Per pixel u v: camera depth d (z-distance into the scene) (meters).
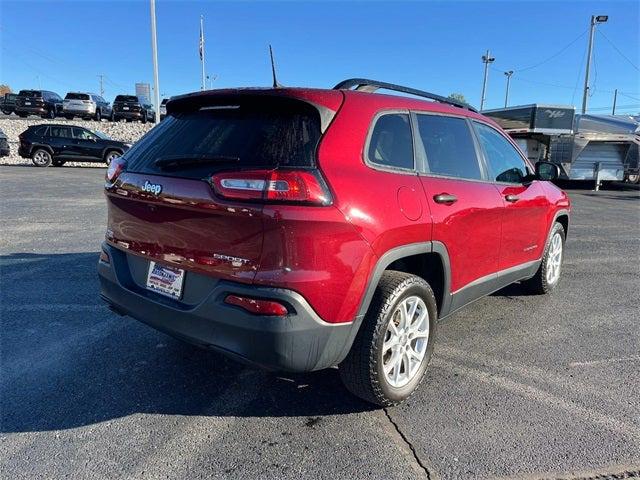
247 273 2.56
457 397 3.34
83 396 3.24
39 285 5.44
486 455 2.73
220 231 2.62
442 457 2.71
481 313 4.98
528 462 2.68
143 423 2.96
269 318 2.51
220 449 2.74
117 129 32.44
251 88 2.96
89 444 2.75
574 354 4.06
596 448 2.81
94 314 4.63
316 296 2.56
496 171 4.28
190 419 3.01
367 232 2.73
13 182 16.20
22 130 31.09
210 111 3.13
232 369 3.65
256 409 3.14
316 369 2.71
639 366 3.86
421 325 3.29
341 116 2.86
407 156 3.26
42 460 2.61
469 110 4.20
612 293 5.75
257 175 2.52
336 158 2.73
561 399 3.34
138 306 3.07
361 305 2.78
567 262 7.28
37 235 8.10
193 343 2.84
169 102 3.35
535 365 3.84
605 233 9.91
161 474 2.53
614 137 19.36
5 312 4.64
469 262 3.76
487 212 3.86
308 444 2.80
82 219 9.72
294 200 2.50
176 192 2.77
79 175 19.53
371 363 2.91
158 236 2.96
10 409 3.07
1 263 6.30
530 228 4.74
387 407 3.17
